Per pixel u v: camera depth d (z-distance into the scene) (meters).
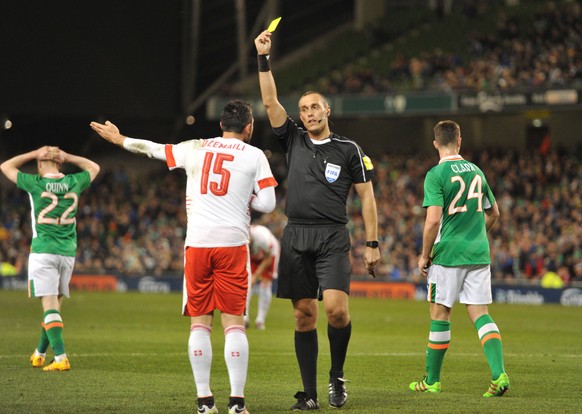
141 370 35.97
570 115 127.62
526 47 123.19
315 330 27.17
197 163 25.59
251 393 29.92
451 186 29.55
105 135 26.30
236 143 25.73
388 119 141.38
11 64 123.56
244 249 25.39
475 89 115.56
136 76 131.50
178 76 134.75
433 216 29.11
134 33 130.12
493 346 29.11
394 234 112.12
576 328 62.75
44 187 35.50
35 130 143.12
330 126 28.94
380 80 130.50
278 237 114.00
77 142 147.62
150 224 128.88
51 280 35.50
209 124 145.62
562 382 33.19
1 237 127.19
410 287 100.06
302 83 142.50
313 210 26.77
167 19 132.00
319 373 36.19
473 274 29.69
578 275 95.81
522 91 112.75
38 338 49.34
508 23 130.38
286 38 151.75
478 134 134.75
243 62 144.62
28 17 123.62
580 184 113.94
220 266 25.09
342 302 26.44
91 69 128.00
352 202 120.50
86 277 113.94
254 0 142.88
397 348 47.72
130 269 118.62
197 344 24.86
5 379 32.44
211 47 139.62
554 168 119.38
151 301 90.25
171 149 25.89
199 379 24.72
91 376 33.56
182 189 137.62
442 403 27.19
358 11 154.12
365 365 39.38
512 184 117.69
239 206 25.36
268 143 146.12
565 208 109.44
